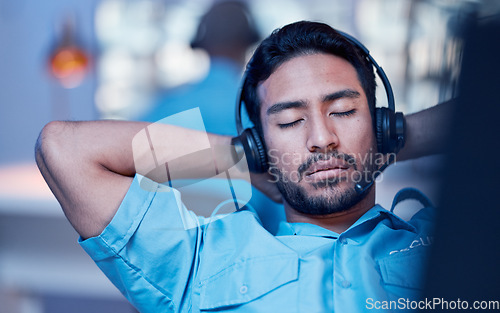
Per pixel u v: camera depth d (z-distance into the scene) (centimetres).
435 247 66
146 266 106
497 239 63
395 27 312
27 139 498
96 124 110
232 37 213
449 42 97
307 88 104
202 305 103
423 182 120
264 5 368
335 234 109
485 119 62
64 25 431
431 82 246
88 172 104
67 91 476
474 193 63
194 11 411
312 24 111
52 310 265
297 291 98
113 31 434
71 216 106
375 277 99
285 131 106
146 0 422
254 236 107
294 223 114
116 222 103
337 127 104
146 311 109
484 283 64
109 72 441
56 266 269
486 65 61
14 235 268
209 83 212
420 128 117
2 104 499
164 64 417
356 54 109
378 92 119
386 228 107
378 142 109
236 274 103
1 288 263
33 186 304
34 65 491
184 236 108
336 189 105
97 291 269
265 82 108
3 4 486
